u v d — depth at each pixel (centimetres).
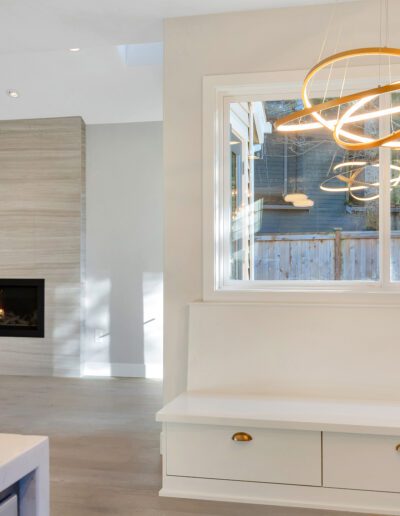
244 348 358
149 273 632
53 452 374
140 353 633
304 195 380
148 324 631
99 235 641
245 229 387
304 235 381
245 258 387
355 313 346
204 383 360
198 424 299
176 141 379
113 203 639
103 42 420
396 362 339
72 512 284
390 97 359
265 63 368
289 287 379
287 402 327
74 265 630
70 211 630
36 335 638
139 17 377
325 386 345
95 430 424
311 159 379
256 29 368
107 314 638
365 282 370
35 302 646
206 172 373
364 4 355
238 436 294
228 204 385
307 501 288
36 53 518
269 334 355
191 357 363
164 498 301
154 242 631
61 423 444
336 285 373
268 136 384
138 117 624
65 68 543
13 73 554
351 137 282
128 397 533
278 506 293
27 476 101
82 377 628
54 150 633
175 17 378
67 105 606
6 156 643
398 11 351
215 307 364
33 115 628
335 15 359
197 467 300
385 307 343
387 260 360
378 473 281
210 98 373
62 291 632
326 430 283
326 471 286
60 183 633
